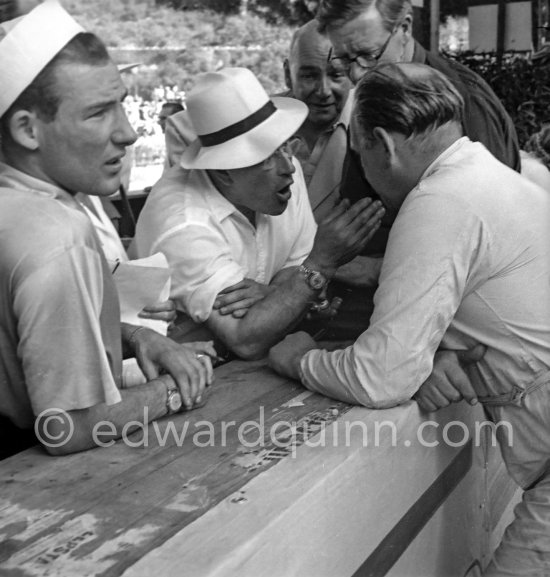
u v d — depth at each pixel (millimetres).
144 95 6512
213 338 2148
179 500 1333
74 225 1428
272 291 2043
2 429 1608
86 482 1404
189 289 2047
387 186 1814
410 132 1695
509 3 6004
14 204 1424
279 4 7133
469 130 2240
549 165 2531
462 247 1633
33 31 1408
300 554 1353
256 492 1357
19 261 1381
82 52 1440
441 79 1724
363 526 1590
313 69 2697
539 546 1806
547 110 4988
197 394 1699
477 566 2338
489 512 2479
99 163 1510
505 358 1790
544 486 1837
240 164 1978
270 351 1985
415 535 1869
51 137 1458
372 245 2543
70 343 1409
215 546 1184
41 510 1305
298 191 2352
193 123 2064
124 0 6602
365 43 2221
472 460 2238
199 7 6852
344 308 2426
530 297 1738
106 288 1512
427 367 1698
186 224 2062
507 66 5426
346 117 2768
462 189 1651
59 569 1128
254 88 2025
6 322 1441
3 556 1167
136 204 4477
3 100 1431
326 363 1792
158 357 1718
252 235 2182
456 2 7270
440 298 1639
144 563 1140
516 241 1695
